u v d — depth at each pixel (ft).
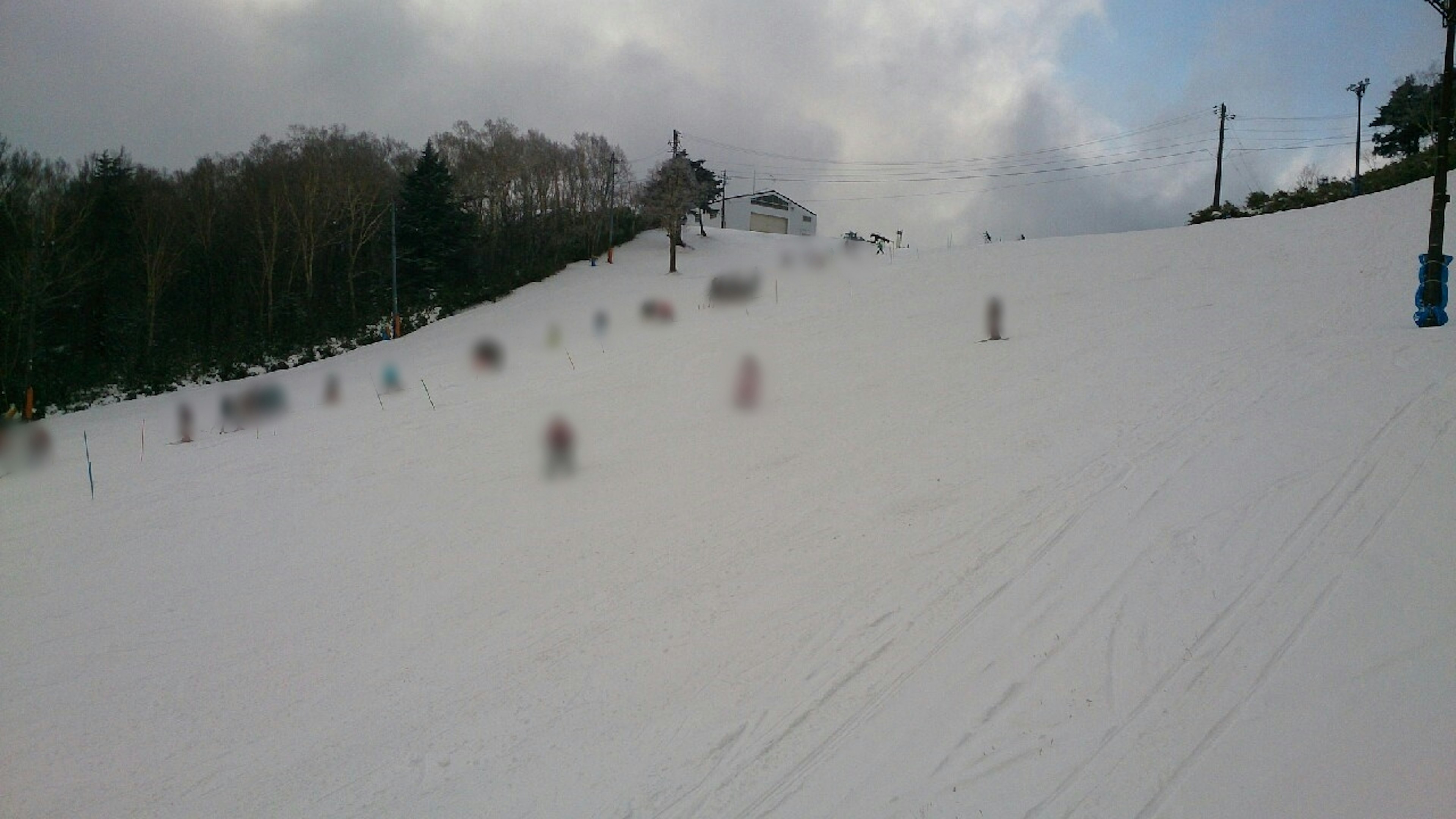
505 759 22.70
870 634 25.82
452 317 149.38
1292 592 23.17
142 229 158.40
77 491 59.36
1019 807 17.87
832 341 80.94
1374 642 20.42
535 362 94.53
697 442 51.24
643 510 40.29
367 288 176.45
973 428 44.11
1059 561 27.71
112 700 27.94
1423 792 16.20
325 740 24.62
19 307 132.67
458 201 180.65
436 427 66.90
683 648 27.02
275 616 33.63
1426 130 165.17
